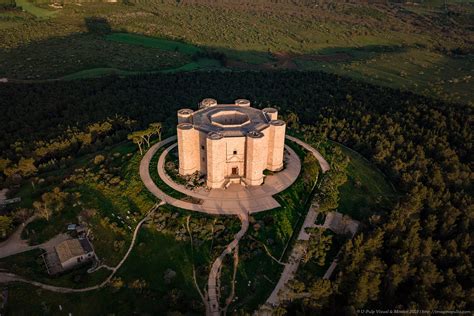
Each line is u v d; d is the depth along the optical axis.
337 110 183.00
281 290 91.56
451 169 139.12
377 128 165.25
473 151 151.25
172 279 97.31
